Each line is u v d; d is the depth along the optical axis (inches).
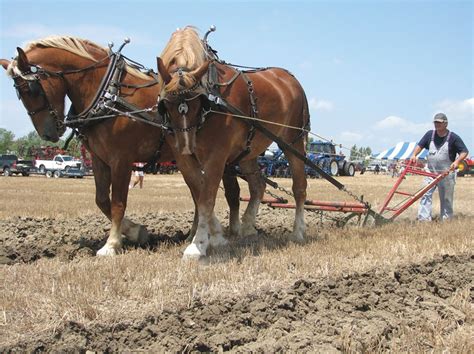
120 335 159.3
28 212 467.2
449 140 384.5
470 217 413.1
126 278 209.8
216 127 241.4
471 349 156.6
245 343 160.1
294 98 301.0
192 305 178.1
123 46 265.4
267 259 241.8
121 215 265.1
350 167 1535.4
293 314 177.8
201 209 246.4
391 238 301.7
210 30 260.5
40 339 150.7
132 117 252.8
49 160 1642.5
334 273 223.5
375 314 180.5
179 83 221.5
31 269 225.3
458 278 223.0
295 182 307.1
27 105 249.6
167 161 283.7
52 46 254.2
